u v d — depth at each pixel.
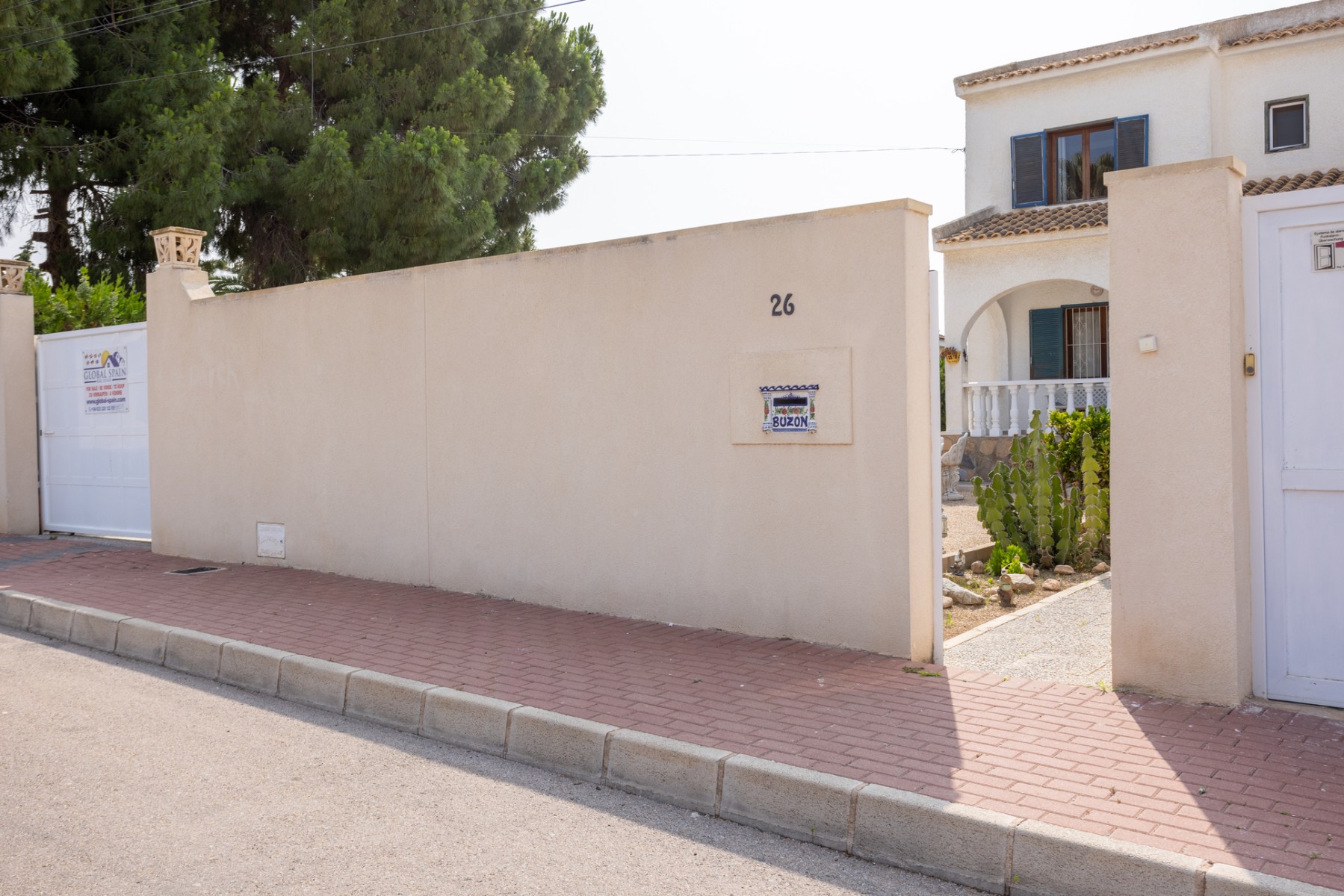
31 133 16.86
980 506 9.92
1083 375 18.36
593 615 7.54
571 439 7.64
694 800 4.57
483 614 7.59
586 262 7.48
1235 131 17.47
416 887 3.79
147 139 16.86
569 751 5.01
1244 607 5.19
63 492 12.62
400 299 8.69
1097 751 4.56
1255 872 3.42
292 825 4.37
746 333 6.70
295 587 8.74
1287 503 5.15
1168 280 5.18
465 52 19.53
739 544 6.80
